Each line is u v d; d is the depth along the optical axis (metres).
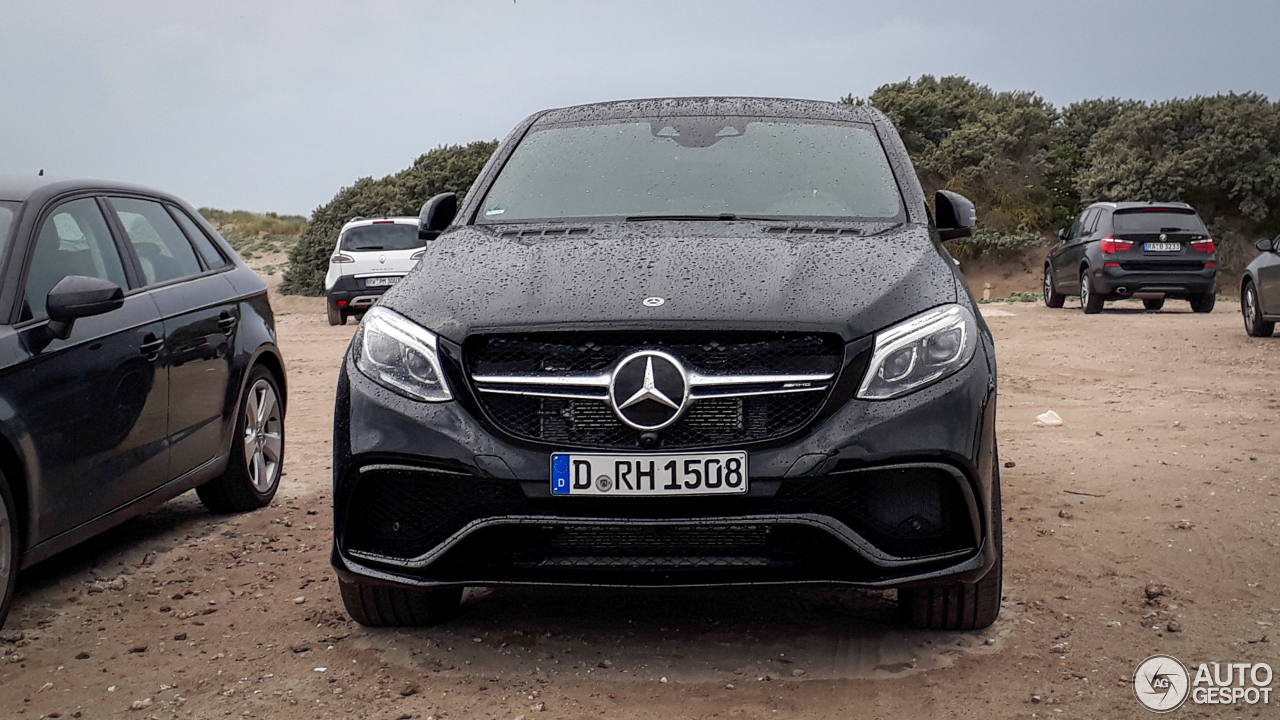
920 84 46.78
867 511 3.27
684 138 4.76
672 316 3.30
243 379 5.37
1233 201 40.03
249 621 3.91
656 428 3.22
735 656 3.49
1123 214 18.09
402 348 3.44
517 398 3.32
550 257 3.78
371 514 3.46
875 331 3.31
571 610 3.96
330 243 38.50
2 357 3.76
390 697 3.21
